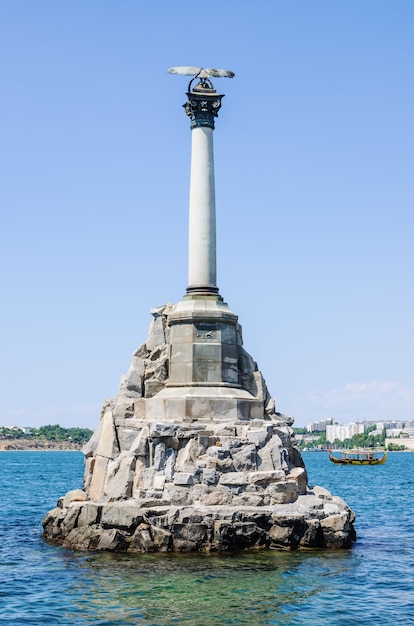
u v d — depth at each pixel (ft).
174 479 131.95
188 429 138.10
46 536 148.77
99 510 132.05
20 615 94.79
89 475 151.94
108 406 155.94
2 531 163.94
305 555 124.77
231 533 124.36
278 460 137.80
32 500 260.21
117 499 135.03
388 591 105.60
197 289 152.05
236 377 152.05
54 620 92.68
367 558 126.21
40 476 449.48
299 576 111.65
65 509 145.38
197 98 152.25
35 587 107.45
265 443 139.85
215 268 153.28
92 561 120.16
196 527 123.85
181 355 149.59
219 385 147.74
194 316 149.28
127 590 104.22
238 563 117.60
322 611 95.96
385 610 96.84
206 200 152.05
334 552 128.26
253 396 152.97
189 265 153.69
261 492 132.77
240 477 132.87
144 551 123.65
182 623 90.58
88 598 101.09
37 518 195.00
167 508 126.62
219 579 109.09
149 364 153.07
